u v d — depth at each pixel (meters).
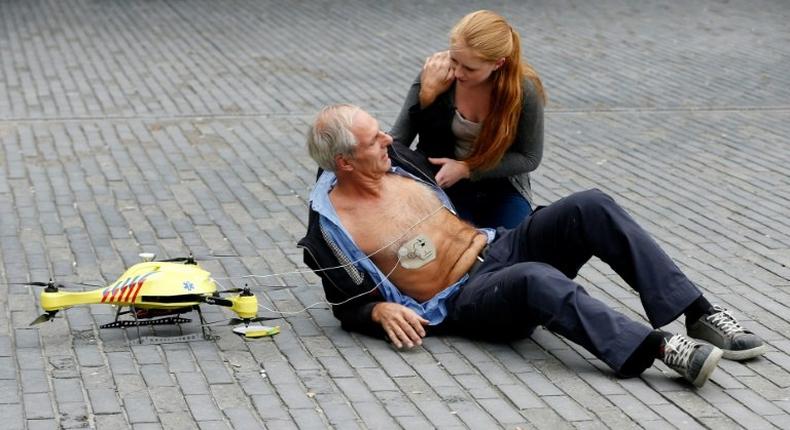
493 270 10.98
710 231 15.52
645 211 16.52
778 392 10.09
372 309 10.98
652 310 10.30
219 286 12.88
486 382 10.20
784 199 17.30
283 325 11.55
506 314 10.61
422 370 10.42
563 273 11.02
